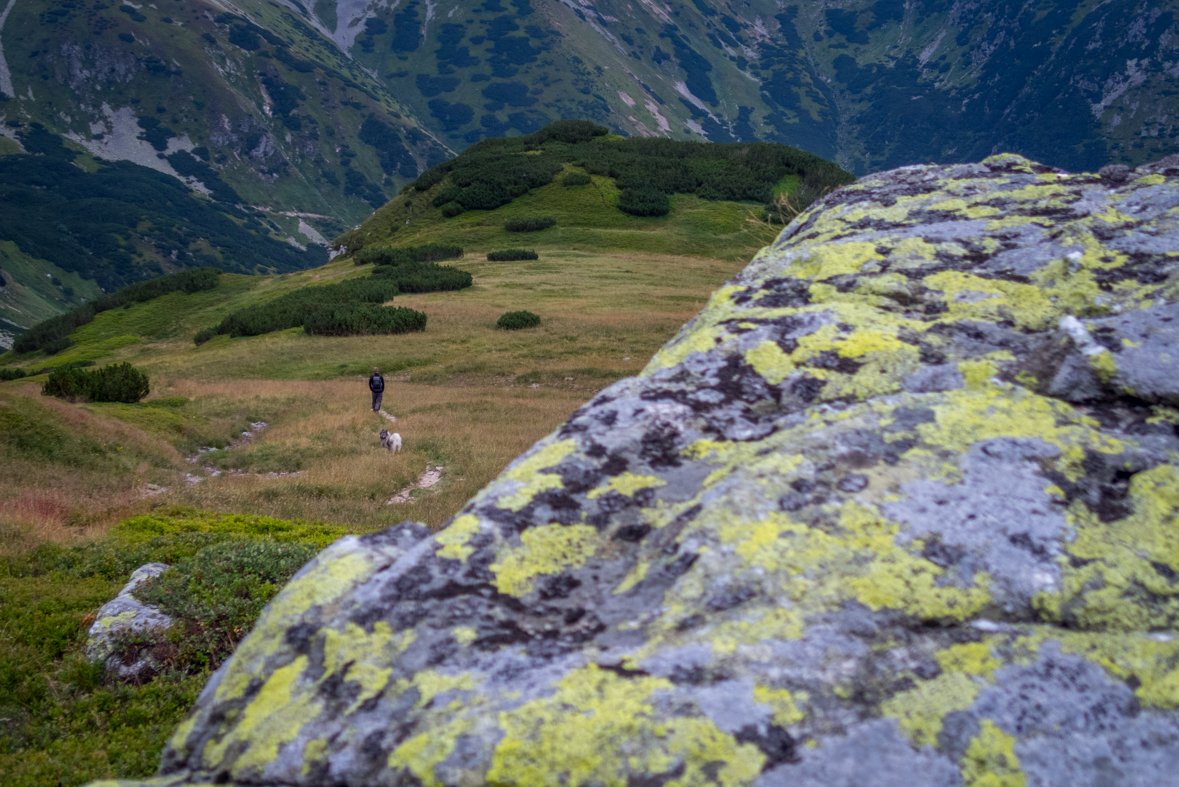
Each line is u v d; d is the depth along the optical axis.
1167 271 3.36
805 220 5.44
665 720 1.79
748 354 3.34
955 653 1.88
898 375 3.04
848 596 2.05
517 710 1.89
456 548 2.47
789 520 2.28
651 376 3.37
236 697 2.28
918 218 4.64
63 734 6.35
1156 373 2.60
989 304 3.47
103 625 7.87
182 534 11.94
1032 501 2.26
